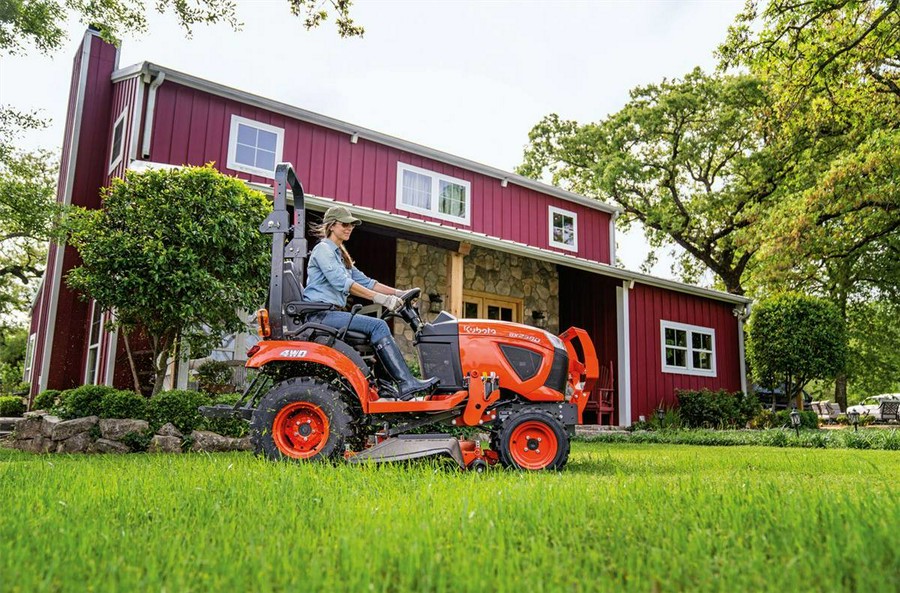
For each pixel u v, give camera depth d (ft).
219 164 31.53
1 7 24.52
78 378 29.91
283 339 12.88
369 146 37.73
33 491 7.70
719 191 68.64
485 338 13.33
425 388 12.57
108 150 33.01
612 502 6.79
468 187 42.22
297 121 34.88
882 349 70.08
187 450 17.62
